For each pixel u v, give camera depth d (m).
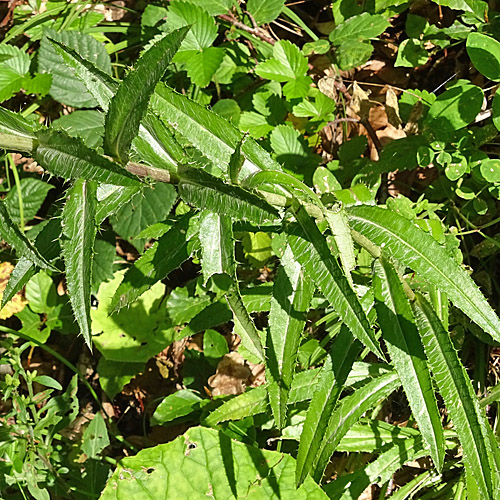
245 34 1.04
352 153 1.00
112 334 0.99
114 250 1.00
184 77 1.04
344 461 0.92
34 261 0.67
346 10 1.04
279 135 0.98
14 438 0.87
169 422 0.95
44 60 1.01
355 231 0.76
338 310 0.70
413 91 0.98
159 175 0.69
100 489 0.90
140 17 1.12
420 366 0.76
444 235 0.90
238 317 0.71
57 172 0.66
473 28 0.98
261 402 0.87
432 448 0.76
